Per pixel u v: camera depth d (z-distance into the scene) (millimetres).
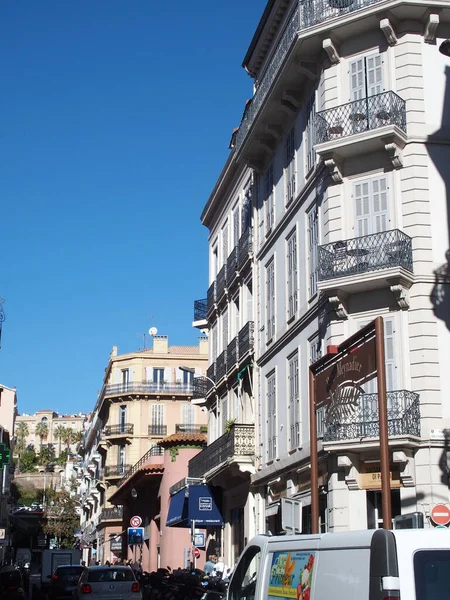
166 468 46344
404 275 22688
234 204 38312
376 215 23922
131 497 59094
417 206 23375
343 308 23703
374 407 22469
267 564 11102
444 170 23781
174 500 40812
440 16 24328
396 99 23953
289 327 28531
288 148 29750
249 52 33156
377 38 24922
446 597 7992
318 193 25750
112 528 71875
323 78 25719
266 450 30766
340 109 24719
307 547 10000
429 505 21438
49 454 177250
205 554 41750
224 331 39094
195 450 45844
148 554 52219
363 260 23359
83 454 114938
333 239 24359
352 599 8633
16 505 139750
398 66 24359
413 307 22844
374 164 24250
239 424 32094
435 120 24016
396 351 22797
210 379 39875
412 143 23797
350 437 22250
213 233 43031
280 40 29703
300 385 27109
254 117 30609
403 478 21875
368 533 8656
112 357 73312
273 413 30266
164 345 74500
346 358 17141
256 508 31906
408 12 24250
